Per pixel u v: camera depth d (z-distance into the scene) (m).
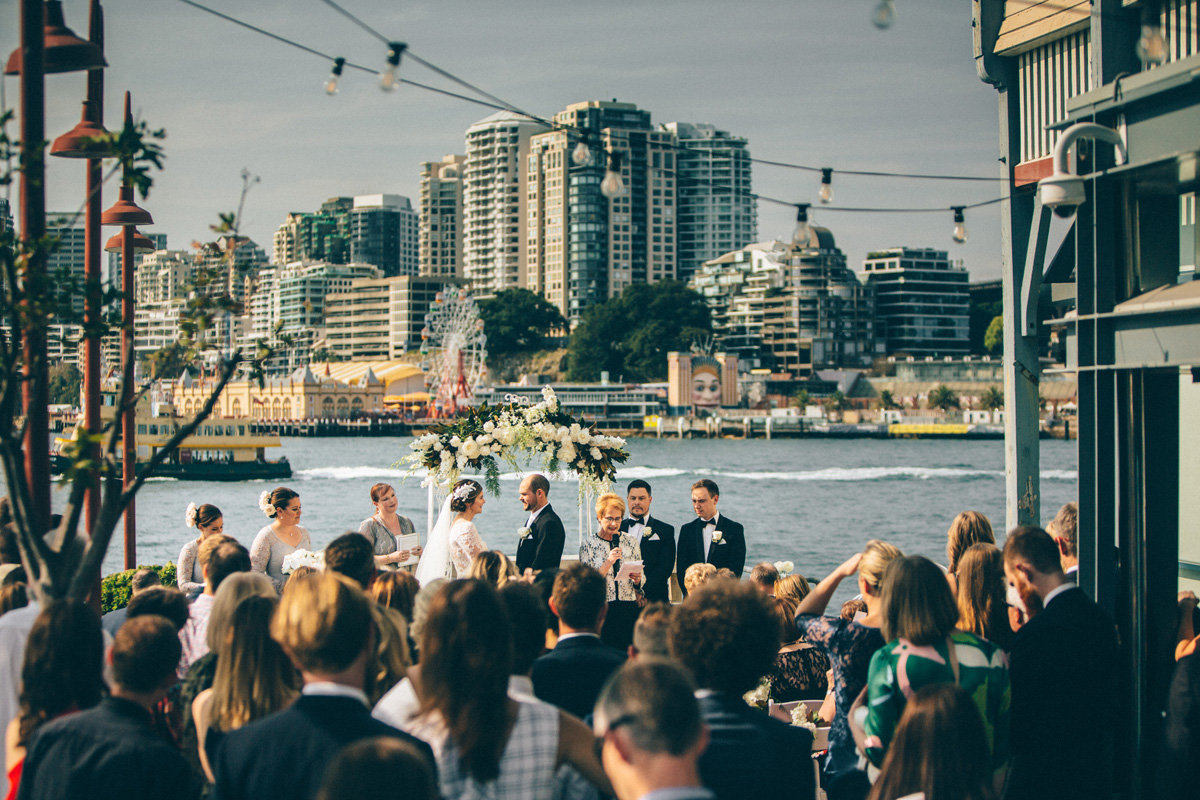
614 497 8.88
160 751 3.84
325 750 3.53
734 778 3.73
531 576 6.39
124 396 5.45
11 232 5.07
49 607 4.28
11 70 5.81
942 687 4.01
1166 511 5.64
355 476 100.31
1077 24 9.75
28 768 3.83
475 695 3.51
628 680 3.10
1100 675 4.75
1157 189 5.53
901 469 110.38
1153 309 5.25
